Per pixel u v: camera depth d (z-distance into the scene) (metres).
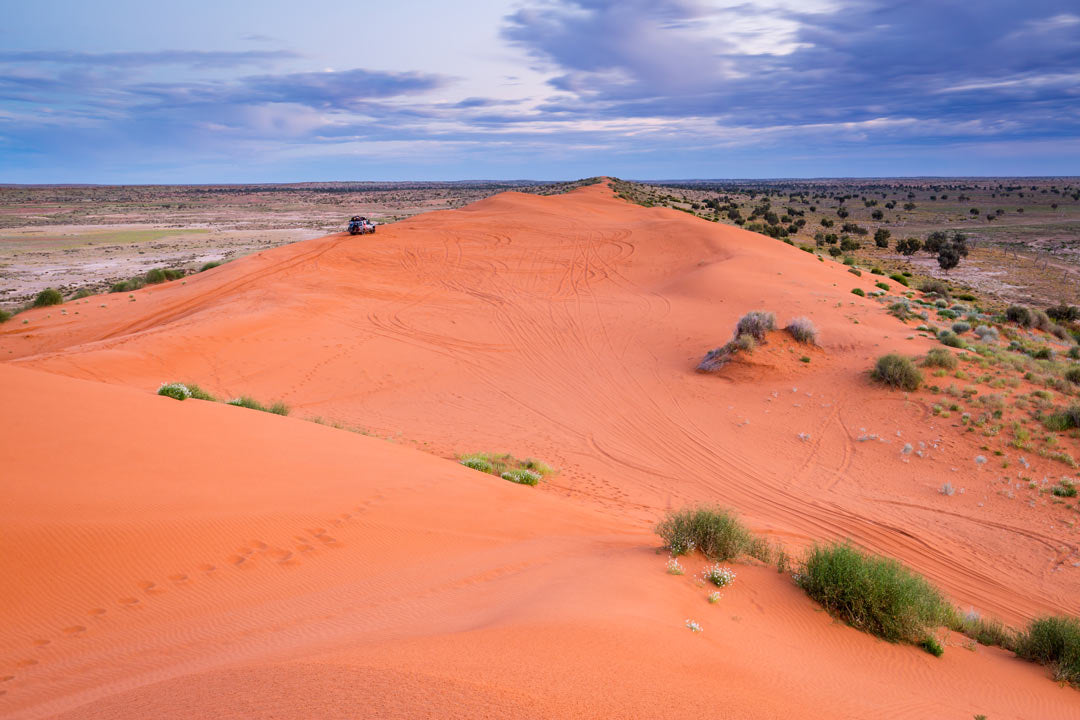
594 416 24.58
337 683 4.31
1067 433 19.80
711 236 55.84
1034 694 8.04
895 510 16.67
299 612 7.19
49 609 6.64
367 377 29.41
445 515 11.41
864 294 40.81
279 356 31.09
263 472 11.27
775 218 144.88
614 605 7.16
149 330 33.47
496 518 11.91
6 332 37.22
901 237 138.75
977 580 13.41
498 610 6.88
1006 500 16.95
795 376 26.61
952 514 16.39
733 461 20.23
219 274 48.34
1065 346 36.03
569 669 4.94
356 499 11.08
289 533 9.30
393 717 3.76
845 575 9.34
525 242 58.12
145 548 7.98
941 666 8.37
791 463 19.95
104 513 8.44
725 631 7.49
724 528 10.73
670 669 5.48
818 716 5.44
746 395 25.69
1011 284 82.25
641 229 61.22
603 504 15.80
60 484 8.86
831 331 30.12
